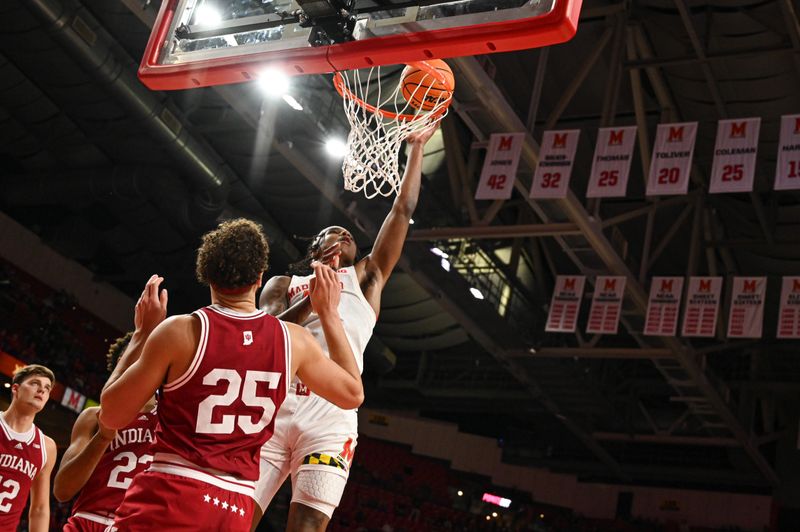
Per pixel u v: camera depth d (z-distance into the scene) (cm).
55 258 2895
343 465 388
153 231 2500
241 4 538
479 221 2402
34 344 2459
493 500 3969
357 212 2381
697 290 2330
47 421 2250
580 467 3978
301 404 394
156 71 541
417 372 3612
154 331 297
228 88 1972
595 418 3616
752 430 3409
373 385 3716
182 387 294
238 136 2175
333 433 389
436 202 2436
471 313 2867
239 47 525
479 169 2547
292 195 2416
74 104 2078
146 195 2309
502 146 1938
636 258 3023
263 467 392
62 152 2400
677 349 2653
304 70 501
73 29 1792
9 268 2709
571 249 2445
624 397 3562
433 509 3778
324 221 2497
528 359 3106
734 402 3325
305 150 2189
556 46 2220
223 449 293
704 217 2586
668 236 2514
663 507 3922
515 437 4116
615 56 2052
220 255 311
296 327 321
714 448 3816
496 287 2908
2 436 621
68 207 2703
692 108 2323
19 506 627
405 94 568
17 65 2019
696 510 3847
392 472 3834
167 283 2897
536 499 4053
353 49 486
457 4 467
